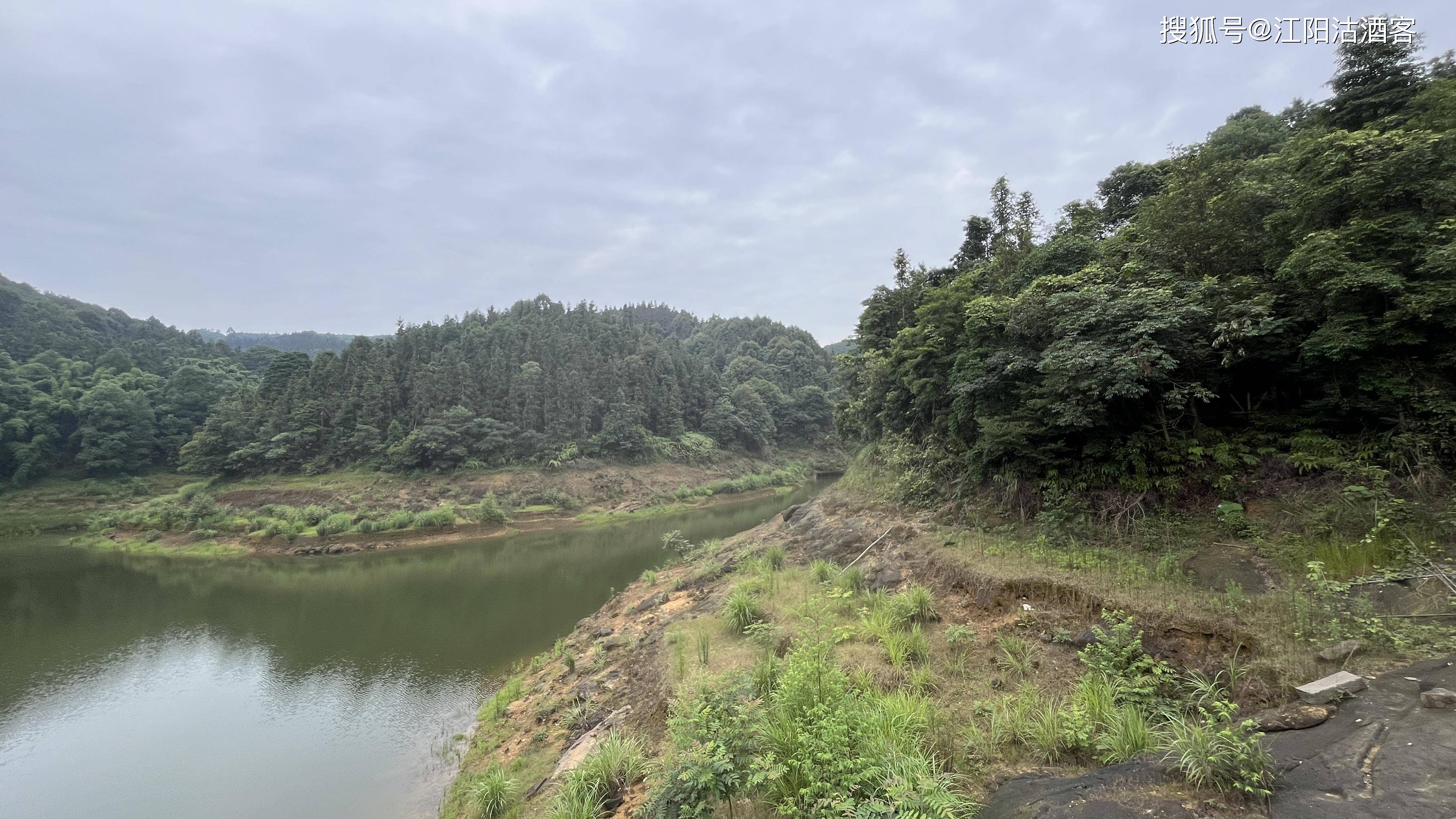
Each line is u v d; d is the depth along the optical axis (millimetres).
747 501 59875
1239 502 10703
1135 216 15961
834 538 17672
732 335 132750
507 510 49219
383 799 12359
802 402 86562
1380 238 9586
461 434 55844
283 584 32062
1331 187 9906
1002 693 8109
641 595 19406
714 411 76375
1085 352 11086
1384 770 4820
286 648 21938
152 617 26250
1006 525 13750
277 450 54625
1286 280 10820
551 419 62219
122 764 14430
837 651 10070
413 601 27453
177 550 41531
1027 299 12898
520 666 18344
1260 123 23891
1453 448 8961
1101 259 14586
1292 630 7516
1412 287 9195
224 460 54781
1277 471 10711
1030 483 13883
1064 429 12773
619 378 70625
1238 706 6371
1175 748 5590
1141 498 11742
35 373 67375
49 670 20422
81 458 58062
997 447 13617
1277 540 9672
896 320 25000
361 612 26078
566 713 12305
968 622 10445
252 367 107375
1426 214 9422
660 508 55250
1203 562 9859
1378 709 5754
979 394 14750
